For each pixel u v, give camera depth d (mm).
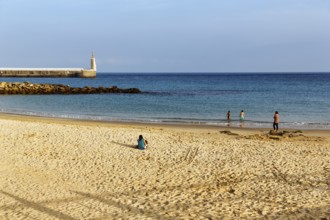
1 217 10562
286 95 74312
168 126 31375
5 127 24250
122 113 42375
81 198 12344
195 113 42531
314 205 11430
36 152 18578
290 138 24656
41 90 76250
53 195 12633
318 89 96250
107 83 134375
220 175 15148
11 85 80062
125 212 10992
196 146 20562
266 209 11141
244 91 88750
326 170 15766
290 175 15055
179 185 13852
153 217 10547
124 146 20281
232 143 21656
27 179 14461
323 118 38219
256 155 18531
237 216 10594
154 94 76688
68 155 18219
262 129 30078
